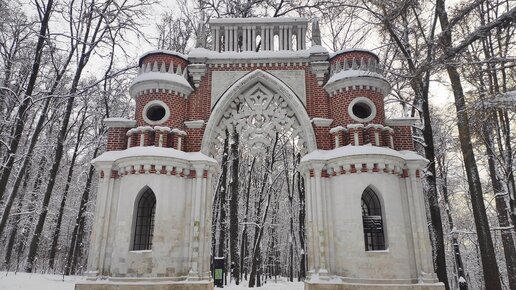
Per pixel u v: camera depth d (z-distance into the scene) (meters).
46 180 31.75
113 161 14.73
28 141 25.64
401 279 12.99
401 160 14.34
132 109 29.19
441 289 12.88
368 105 15.05
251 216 36.41
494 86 12.12
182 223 14.19
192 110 15.83
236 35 16.84
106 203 14.39
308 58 16.14
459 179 27.45
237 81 15.98
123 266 13.28
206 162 14.73
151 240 14.28
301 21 16.80
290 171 37.19
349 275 13.20
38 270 28.14
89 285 13.16
